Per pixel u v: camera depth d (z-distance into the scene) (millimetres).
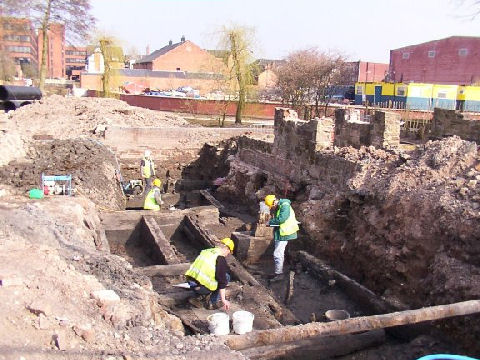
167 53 60375
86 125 20062
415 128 21938
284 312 7840
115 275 6711
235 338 5121
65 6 33500
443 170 8781
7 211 8062
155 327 5387
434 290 7137
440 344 6605
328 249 10109
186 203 16469
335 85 36781
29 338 4359
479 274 6680
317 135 12039
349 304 8461
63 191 11875
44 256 5859
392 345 6875
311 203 11078
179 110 36156
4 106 24188
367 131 12055
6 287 4875
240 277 8961
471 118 15305
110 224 12164
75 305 5133
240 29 28625
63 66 87500
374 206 9273
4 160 12953
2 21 32969
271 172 14578
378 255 8617
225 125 27688
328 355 6484
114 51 36875
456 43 37562
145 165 16000
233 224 12727
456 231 7266
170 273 9242
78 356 4348
